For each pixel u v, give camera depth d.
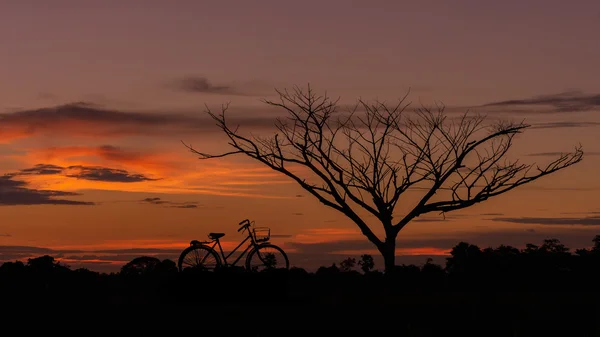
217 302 20.12
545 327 17.30
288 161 30.39
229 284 20.30
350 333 16.81
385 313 18.91
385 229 29.39
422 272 25.72
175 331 17.06
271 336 16.56
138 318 18.38
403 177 29.45
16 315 18.72
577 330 16.95
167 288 20.53
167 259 24.19
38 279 22.89
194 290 20.20
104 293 22.05
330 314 18.80
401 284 24.66
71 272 23.78
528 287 25.00
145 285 22.89
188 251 20.80
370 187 29.09
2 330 17.22
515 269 25.84
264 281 20.45
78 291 22.09
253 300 20.25
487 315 18.67
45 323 17.91
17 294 21.42
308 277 22.78
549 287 24.91
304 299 20.78
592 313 18.81
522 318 18.23
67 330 17.20
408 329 16.91
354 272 25.44
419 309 19.42
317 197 29.75
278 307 19.70
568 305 20.02
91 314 18.81
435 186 29.36
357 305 20.09
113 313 18.92
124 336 16.66
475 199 29.50
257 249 20.88
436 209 29.52
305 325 17.58
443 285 25.05
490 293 23.02
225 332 16.91
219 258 20.84
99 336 16.62
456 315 18.69
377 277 25.06
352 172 29.50
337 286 24.02
